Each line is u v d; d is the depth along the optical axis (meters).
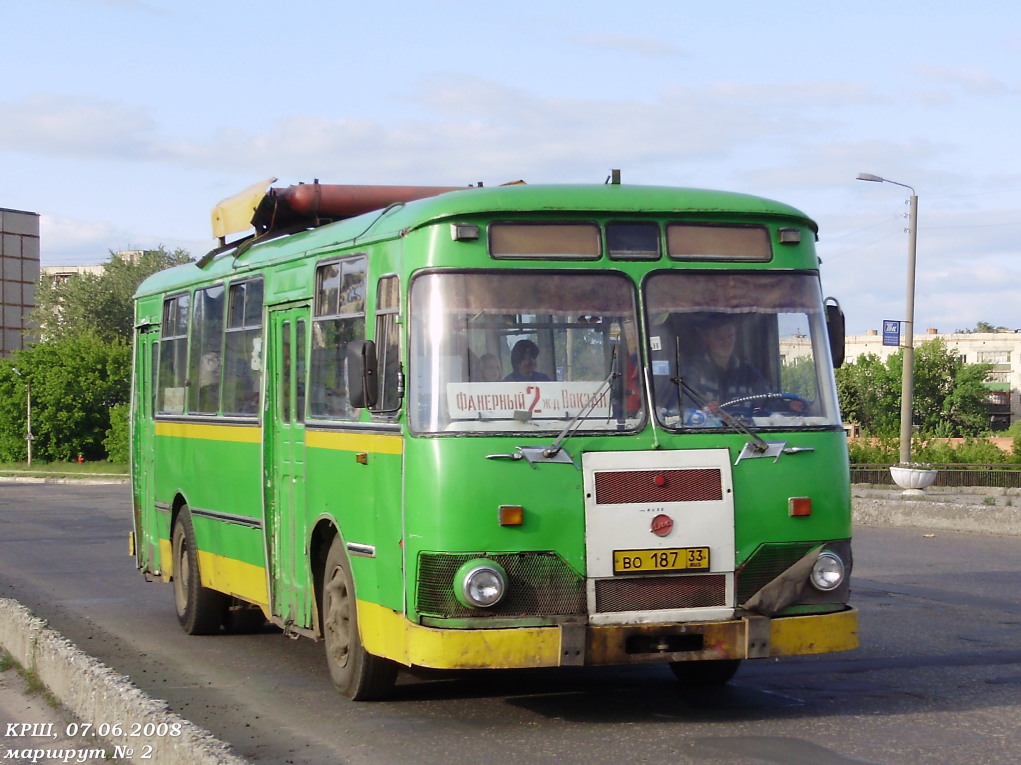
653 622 7.72
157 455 13.61
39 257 99.06
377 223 8.74
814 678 9.71
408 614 7.78
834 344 8.58
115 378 76.00
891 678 9.69
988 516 22.52
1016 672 9.91
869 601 13.96
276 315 10.42
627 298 8.06
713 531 7.86
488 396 7.78
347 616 9.00
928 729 7.96
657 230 8.18
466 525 7.61
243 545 10.99
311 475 9.52
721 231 8.30
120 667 10.69
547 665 7.52
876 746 7.53
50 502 36.03
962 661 10.39
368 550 8.42
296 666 10.68
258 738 8.02
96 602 14.95
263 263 10.77
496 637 7.51
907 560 18.23
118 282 98.75
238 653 11.38
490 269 7.94
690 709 8.62
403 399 7.91
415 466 7.77
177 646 11.80
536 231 8.03
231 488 11.27
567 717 8.42
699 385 8.04
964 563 17.83
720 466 7.92
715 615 7.83
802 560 8.01
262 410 10.52
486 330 7.87
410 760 7.41
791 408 8.21
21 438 74.69
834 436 8.23
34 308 98.38
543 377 7.86
